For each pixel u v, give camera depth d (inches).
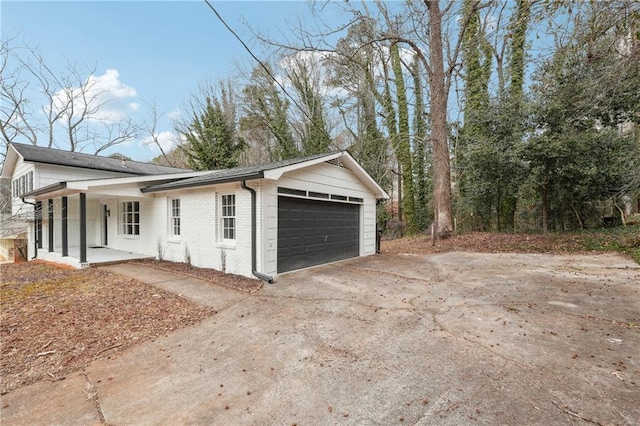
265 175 251.4
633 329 147.9
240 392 107.0
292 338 151.5
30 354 135.6
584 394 98.7
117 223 464.4
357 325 166.1
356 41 531.8
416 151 752.3
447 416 90.4
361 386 108.2
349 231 389.7
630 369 113.1
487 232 526.9
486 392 101.4
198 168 788.6
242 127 861.8
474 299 204.1
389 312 184.9
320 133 742.5
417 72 701.3
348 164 376.8
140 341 151.3
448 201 487.5
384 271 303.3
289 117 775.7
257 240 269.1
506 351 129.6
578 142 378.9
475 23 523.5
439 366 119.5
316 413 94.4
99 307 197.2
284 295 224.7
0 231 528.1
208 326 169.5
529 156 414.3
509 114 448.1
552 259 326.0
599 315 166.9
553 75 370.6
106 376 119.4
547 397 97.7
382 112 753.0
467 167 507.5
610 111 378.0
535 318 165.9
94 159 592.4
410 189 698.8
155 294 226.8
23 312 185.6
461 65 518.3
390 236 734.5
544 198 454.9
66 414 96.5
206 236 318.0
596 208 486.3
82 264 327.9
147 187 374.6
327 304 203.3
